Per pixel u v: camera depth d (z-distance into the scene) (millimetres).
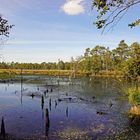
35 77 132875
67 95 59438
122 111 38250
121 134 25500
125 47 117812
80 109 40188
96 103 46781
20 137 24281
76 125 29234
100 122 30844
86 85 88188
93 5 8742
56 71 182125
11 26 19328
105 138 24203
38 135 25125
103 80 111375
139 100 37250
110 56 154125
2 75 140375
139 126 28781
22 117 33312
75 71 161500
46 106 43156
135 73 57906
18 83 95250
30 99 52062
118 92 65188
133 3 8273
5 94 60875
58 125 29188
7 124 29266
